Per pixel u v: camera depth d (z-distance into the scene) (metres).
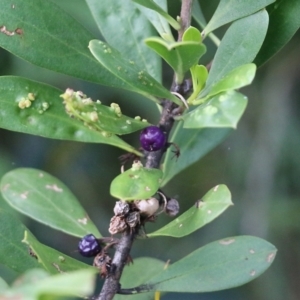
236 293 0.56
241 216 0.56
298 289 0.57
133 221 0.32
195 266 0.32
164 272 0.32
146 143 0.32
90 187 0.60
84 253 0.32
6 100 0.32
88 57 0.33
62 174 0.58
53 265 0.31
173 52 0.30
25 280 0.24
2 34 0.32
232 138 0.58
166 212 0.32
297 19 0.33
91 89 0.52
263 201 0.55
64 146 0.57
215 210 0.31
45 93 0.32
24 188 0.36
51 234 0.56
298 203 0.55
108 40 0.35
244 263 0.32
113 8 0.35
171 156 0.35
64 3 0.48
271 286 0.56
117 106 0.32
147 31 0.35
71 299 0.32
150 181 0.30
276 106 0.55
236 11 0.32
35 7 0.32
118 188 0.29
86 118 0.31
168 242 0.58
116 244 0.32
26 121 0.32
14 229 0.32
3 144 0.55
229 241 0.33
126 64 0.31
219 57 0.32
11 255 0.31
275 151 0.55
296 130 0.55
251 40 0.32
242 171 0.57
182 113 0.32
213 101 0.29
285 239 0.57
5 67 0.49
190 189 0.61
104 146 0.59
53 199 0.36
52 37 0.32
